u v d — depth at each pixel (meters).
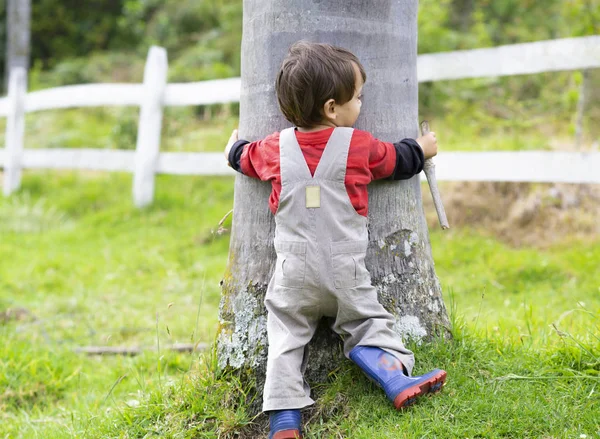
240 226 2.78
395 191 2.71
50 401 3.66
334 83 2.39
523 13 9.65
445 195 6.05
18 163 8.58
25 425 3.31
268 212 2.69
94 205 7.91
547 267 4.82
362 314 2.46
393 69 2.70
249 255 2.74
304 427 2.51
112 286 5.54
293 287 2.42
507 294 4.51
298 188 2.41
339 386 2.58
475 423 2.40
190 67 10.48
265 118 2.71
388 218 2.71
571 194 5.63
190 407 2.68
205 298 5.19
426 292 2.78
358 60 2.50
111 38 15.66
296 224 2.41
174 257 6.08
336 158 2.41
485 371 2.69
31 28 15.41
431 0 8.40
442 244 5.44
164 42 12.91
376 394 2.53
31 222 7.43
